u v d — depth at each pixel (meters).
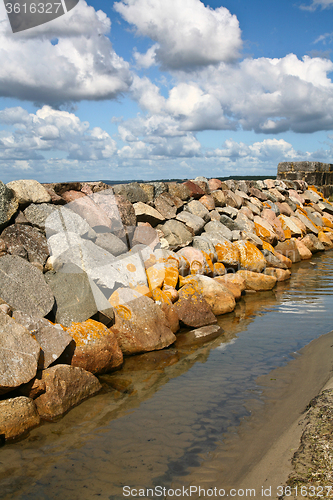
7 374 3.68
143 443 3.41
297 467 2.72
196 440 3.41
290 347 5.48
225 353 5.38
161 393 4.32
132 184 8.36
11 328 4.03
